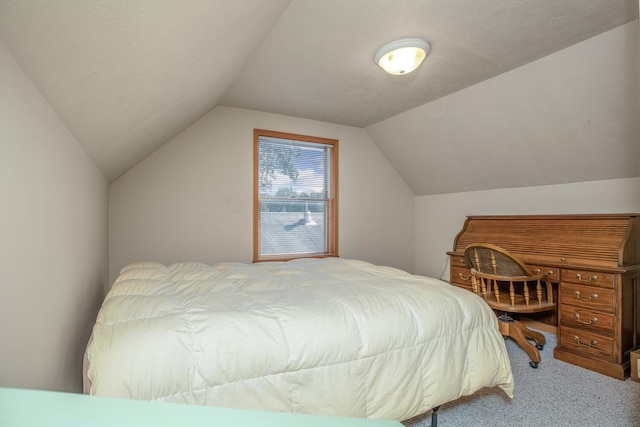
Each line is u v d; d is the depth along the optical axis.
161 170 3.02
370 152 4.22
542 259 2.65
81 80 0.95
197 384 1.01
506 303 2.46
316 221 3.91
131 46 0.93
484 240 3.29
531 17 1.85
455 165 3.69
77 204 1.43
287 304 1.37
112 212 2.83
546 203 3.14
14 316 0.72
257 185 3.48
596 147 2.57
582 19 1.87
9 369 0.70
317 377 1.18
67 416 0.39
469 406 1.76
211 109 3.18
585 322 2.29
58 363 1.11
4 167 0.67
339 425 0.49
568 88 2.38
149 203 2.97
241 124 3.40
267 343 1.13
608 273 2.19
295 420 0.48
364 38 2.07
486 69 2.51
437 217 4.26
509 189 3.46
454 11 1.80
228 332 1.11
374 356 1.29
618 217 2.42
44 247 0.95
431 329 1.43
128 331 1.05
